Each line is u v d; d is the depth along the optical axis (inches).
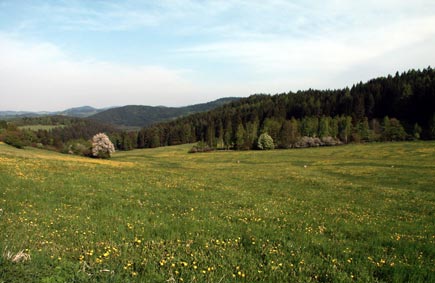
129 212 509.7
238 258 320.5
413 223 541.3
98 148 3708.2
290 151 4151.1
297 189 1004.6
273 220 514.6
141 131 6697.8
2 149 2566.4
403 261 332.8
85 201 571.2
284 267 298.4
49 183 724.0
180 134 6653.5
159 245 342.6
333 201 772.6
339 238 421.4
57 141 4923.7
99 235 367.6
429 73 5895.7
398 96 5123.0
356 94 5807.1
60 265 256.5
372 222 529.3
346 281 275.1
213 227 437.7
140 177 1028.5
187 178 1154.7
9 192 577.0
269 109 6707.7
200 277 259.3
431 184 1342.3
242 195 788.6
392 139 4249.5
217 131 6245.1
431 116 4104.3
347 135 4530.0
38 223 396.8
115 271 261.1
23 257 260.1
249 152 4345.5
